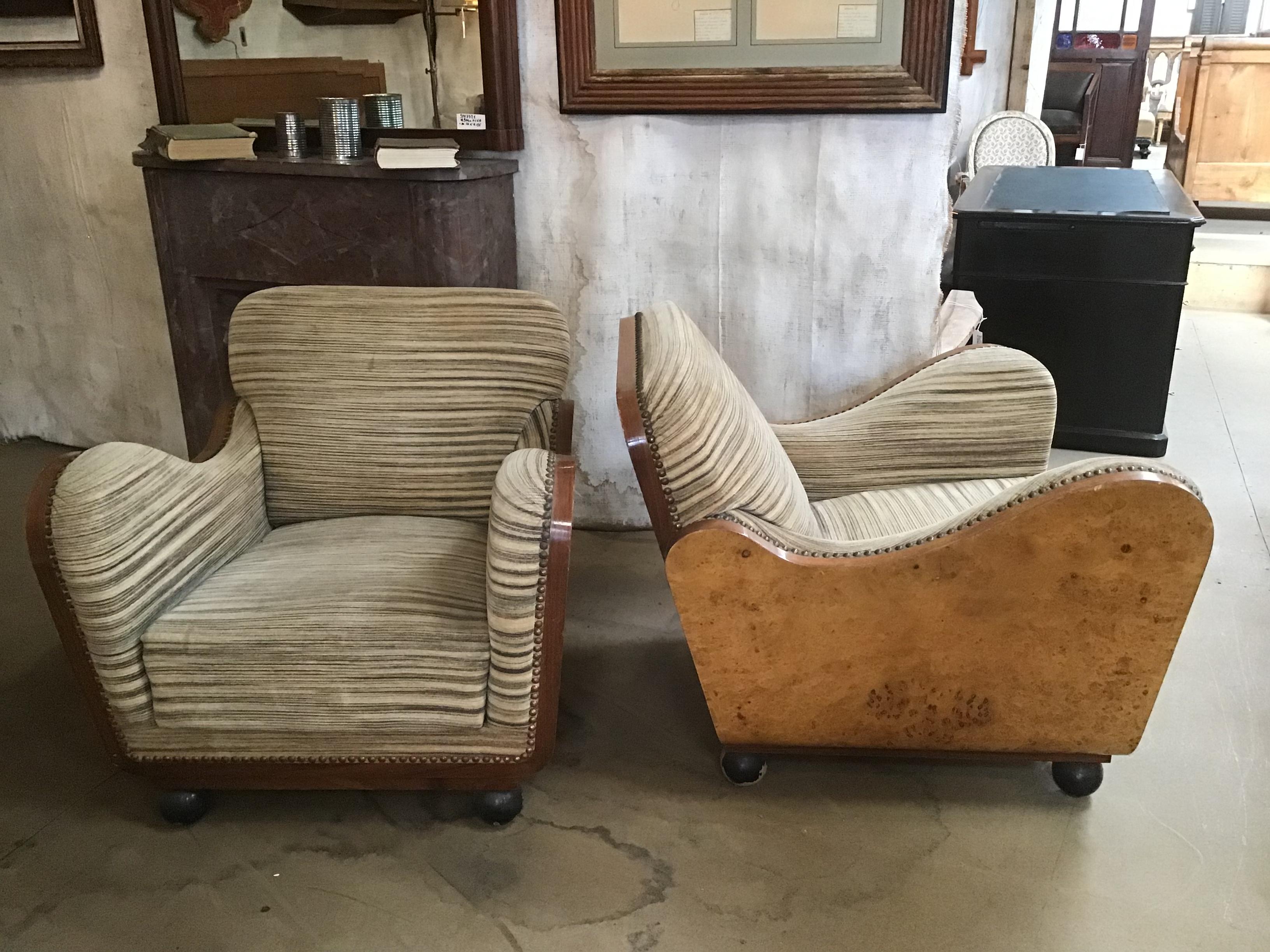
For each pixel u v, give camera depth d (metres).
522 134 2.63
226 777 1.79
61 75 3.07
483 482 2.09
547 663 1.68
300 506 2.12
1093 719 1.76
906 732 1.81
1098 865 1.72
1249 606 2.49
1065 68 7.26
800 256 2.58
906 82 2.36
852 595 1.68
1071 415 3.48
